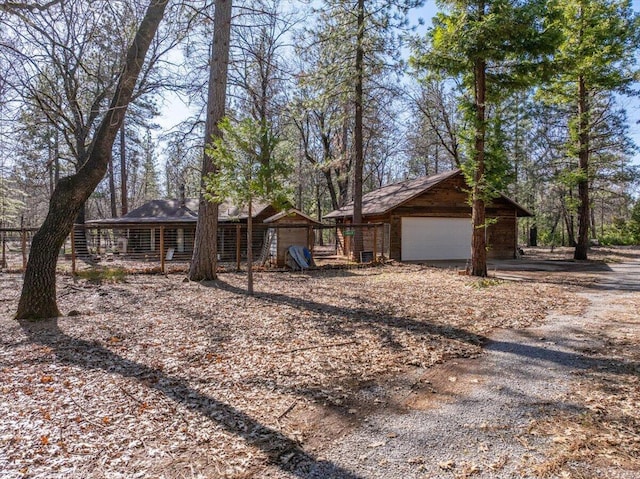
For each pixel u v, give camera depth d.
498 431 3.19
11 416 3.37
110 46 7.34
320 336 5.82
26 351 5.13
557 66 11.12
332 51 15.70
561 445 2.96
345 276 12.82
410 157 32.78
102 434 3.11
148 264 16.94
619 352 5.05
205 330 6.15
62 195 7.04
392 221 18.67
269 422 3.35
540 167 27.39
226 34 10.34
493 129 12.32
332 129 25.06
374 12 14.99
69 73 7.24
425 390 4.02
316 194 35.81
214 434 3.14
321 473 2.65
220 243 20.56
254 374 4.39
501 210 20.48
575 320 6.80
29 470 2.62
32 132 11.32
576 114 19.84
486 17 10.24
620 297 8.92
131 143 25.89
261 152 8.72
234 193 8.66
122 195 26.45
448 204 19.38
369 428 3.26
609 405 3.60
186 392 3.92
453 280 11.75
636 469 2.65
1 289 9.94
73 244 12.46
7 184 26.77
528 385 4.11
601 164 19.44
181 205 23.47
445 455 2.86
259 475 2.62
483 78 11.73
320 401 3.75
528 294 9.32
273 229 16.42
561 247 31.28
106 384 4.10
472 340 5.65
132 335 5.88
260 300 8.52
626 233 33.22
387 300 8.52
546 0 10.43
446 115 24.33
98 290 9.86
